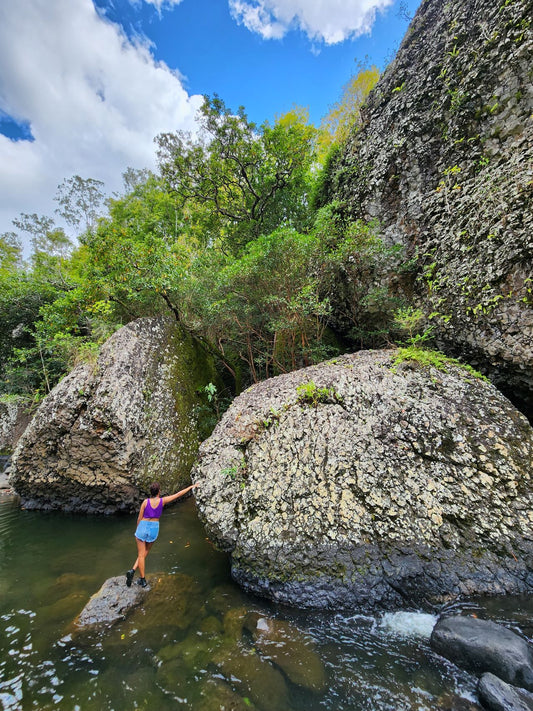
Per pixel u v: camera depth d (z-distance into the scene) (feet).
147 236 27.91
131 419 20.30
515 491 12.12
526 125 17.37
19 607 11.44
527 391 17.48
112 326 26.89
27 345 38.50
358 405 15.16
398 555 11.14
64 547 15.83
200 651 9.27
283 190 46.06
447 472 12.72
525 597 10.12
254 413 16.69
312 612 10.52
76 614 10.95
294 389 17.17
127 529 17.75
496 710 6.95
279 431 15.21
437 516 11.80
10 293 37.40
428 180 23.12
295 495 12.96
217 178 44.60
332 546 11.50
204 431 25.96
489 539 11.26
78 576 13.29
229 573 13.21
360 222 26.18
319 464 13.57
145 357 24.06
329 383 16.67
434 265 21.25
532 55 17.17
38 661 9.09
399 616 10.08
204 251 36.22
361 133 31.37
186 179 44.75
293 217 45.34
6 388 34.86
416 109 24.49
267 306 27.71
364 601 10.44
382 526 11.72
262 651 9.18
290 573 11.28
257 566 11.78
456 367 16.51
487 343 17.78
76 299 28.35
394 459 13.25
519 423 13.98
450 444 13.35
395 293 24.70
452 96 21.57
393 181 25.58
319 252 25.02
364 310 26.91
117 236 26.45
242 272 24.75
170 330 27.99
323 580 10.93
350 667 8.56
